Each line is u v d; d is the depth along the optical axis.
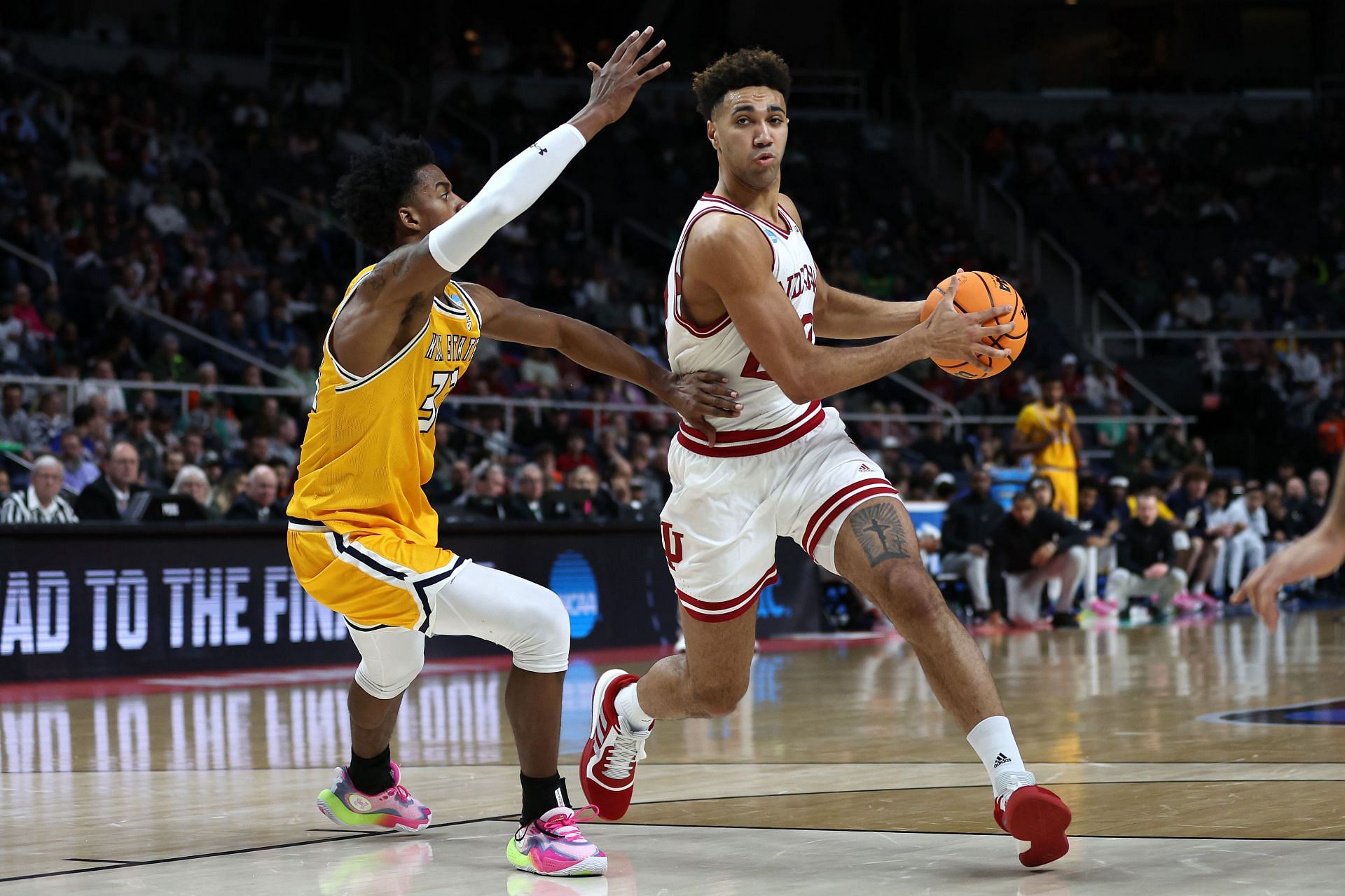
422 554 6.95
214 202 35.72
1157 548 27.56
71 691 16.02
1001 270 46.59
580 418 30.56
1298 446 40.16
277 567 19.09
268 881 6.23
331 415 7.03
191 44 43.78
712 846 6.90
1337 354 42.97
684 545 7.30
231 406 27.53
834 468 7.01
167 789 9.02
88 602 17.45
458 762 10.05
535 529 20.84
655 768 9.62
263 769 9.91
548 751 6.61
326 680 17.27
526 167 6.54
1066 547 25.00
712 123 7.29
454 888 6.06
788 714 12.77
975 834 6.97
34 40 40.06
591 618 21.50
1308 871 5.88
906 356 6.75
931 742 10.70
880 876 6.04
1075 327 47.16
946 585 25.81
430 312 7.02
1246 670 16.03
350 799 7.46
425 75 47.16
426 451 7.35
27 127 34.62
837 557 6.88
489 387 30.50
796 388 6.83
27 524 17.00
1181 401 42.44
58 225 31.95
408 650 7.20
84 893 5.95
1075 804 7.76
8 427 22.97
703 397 7.08
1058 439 26.83
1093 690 14.16
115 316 28.94
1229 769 8.93
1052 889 5.68
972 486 25.89
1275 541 30.78
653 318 39.34
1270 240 49.81
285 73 44.72
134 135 36.34
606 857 6.63
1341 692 13.64
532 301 37.53
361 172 7.23
